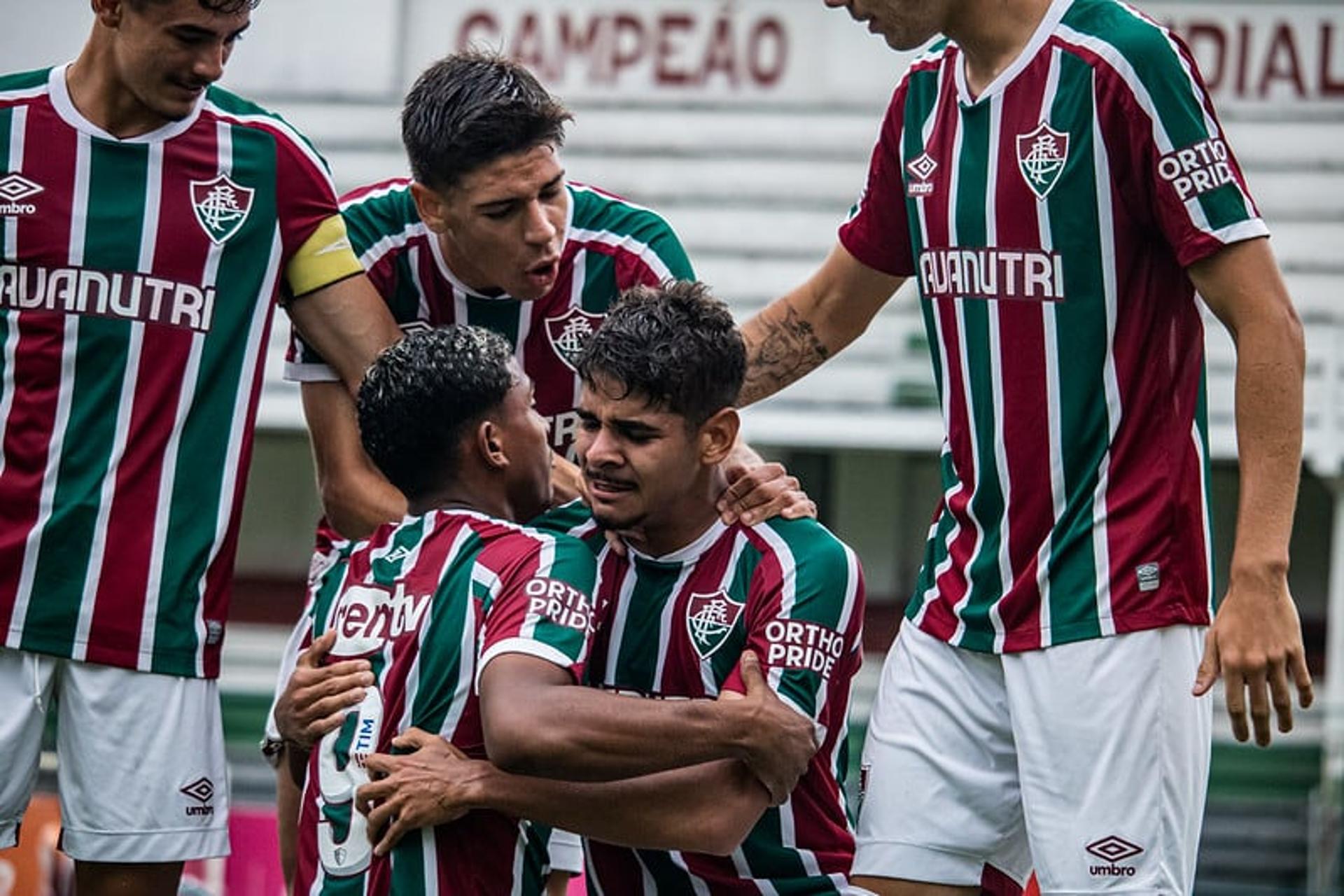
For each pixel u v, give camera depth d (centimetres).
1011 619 1360
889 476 3847
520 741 1182
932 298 1398
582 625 1236
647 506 1266
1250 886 3462
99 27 1372
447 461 1302
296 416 3578
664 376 1239
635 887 1359
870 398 3525
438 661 1245
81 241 1376
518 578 1242
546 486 1334
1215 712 3597
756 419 3541
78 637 1389
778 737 1234
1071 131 1320
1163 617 1329
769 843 1331
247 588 3975
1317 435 3472
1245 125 3550
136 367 1386
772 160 3606
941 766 1385
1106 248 1326
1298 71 3541
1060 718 1342
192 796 1421
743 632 1302
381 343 1460
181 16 1310
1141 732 1330
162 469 1396
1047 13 1334
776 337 1548
